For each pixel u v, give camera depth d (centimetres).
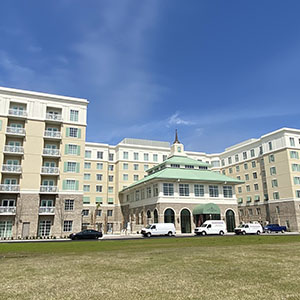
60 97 5188
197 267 1147
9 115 4728
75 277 1000
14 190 4541
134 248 2117
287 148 6762
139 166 8094
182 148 6631
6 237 4375
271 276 948
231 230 5594
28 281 946
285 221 6600
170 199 5228
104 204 7638
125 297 736
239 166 8438
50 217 4759
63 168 4944
